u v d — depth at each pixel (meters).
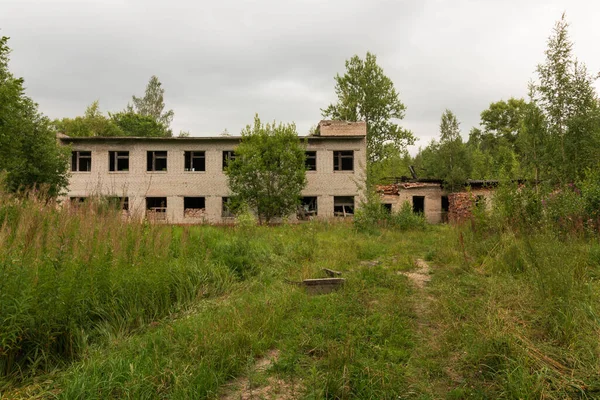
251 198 24.06
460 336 4.13
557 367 3.22
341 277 7.42
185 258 7.39
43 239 5.15
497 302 5.01
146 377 3.29
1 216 5.96
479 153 37.03
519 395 2.86
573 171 13.30
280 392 3.29
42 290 4.13
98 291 4.93
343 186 26.30
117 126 45.00
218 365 3.65
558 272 4.97
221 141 26.34
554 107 14.05
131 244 6.36
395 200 27.27
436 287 6.46
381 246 12.45
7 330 3.63
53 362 3.98
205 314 5.25
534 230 8.27
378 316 4.95
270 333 4.58
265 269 8.29
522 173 12.45
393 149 37.97
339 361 3.54
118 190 25.78
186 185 26.09
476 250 9.30
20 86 14.76
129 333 4.80
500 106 48.81
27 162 18.25
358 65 38.00
